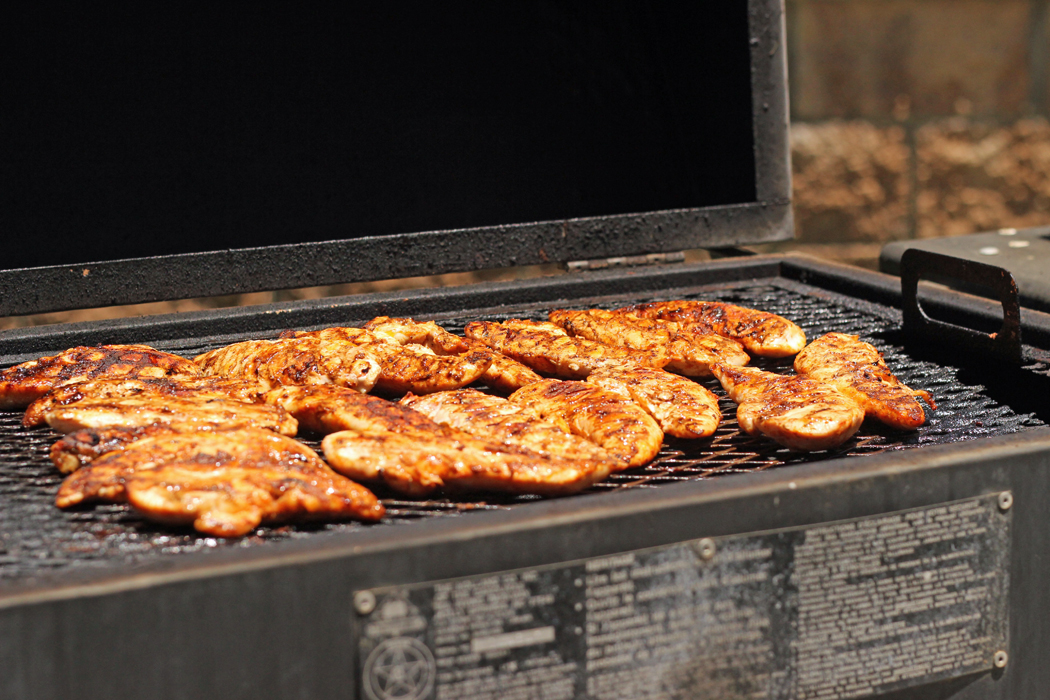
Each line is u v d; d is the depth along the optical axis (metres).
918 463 1.32
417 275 2.35
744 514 1.26
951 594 1.36
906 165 4.12
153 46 2.29
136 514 1.33
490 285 2.35
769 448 1.57
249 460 1.36
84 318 3.55
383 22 2.43
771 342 1.92
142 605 1.09
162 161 2.35
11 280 2.13
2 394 1.72
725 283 2.47
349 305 2.23
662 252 2.49
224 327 2.16
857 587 1.32
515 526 1.18
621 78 2.59
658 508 1.22
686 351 1.83
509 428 1.50
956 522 1.35
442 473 1.37
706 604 1.26
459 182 2.56
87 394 1.65
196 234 2.41
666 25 2.57
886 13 4.00
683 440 1.61
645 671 1.25
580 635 1.22
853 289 2.30
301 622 1.14
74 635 1.08
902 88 4.07
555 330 1.98
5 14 2.18
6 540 1.26
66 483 1.33
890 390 1.64
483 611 1.19
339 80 2.43
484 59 2.51
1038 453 1.37
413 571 1.16
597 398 1.60
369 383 1.73
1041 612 1.42
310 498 1.29
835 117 4.04
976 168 4.17
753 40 2.42
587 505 1.22
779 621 1.30
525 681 1.21
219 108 2.37
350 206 2.50
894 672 1.36
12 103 2.22
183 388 1.67
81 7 2.23
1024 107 4.18
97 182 2.32
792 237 2.54
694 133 2.63
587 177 2.63
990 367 1.84
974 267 1.82
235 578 1.11
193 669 1.12
